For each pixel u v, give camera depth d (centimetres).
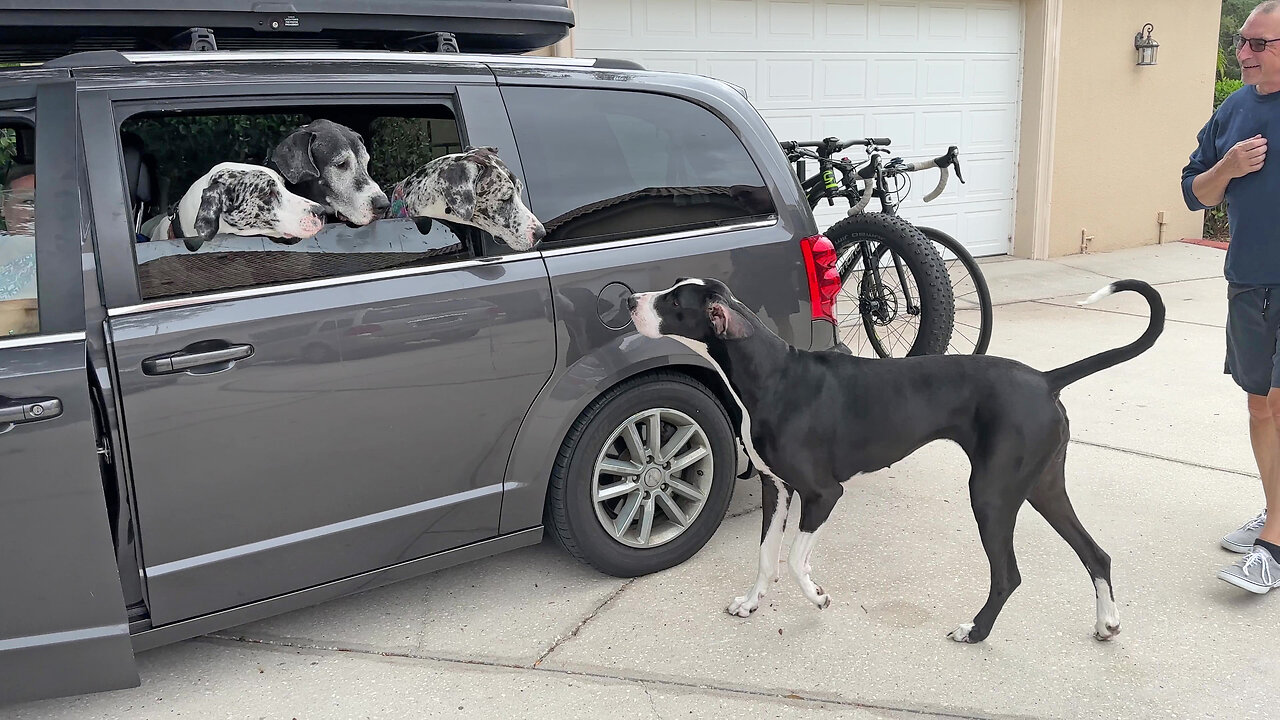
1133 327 688
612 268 312
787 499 307
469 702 271
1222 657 286
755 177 352
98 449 241
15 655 239
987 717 260
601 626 310
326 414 267
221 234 254
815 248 359
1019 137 955
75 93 245
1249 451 449
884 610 316
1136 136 1004
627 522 332
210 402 250
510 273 294
